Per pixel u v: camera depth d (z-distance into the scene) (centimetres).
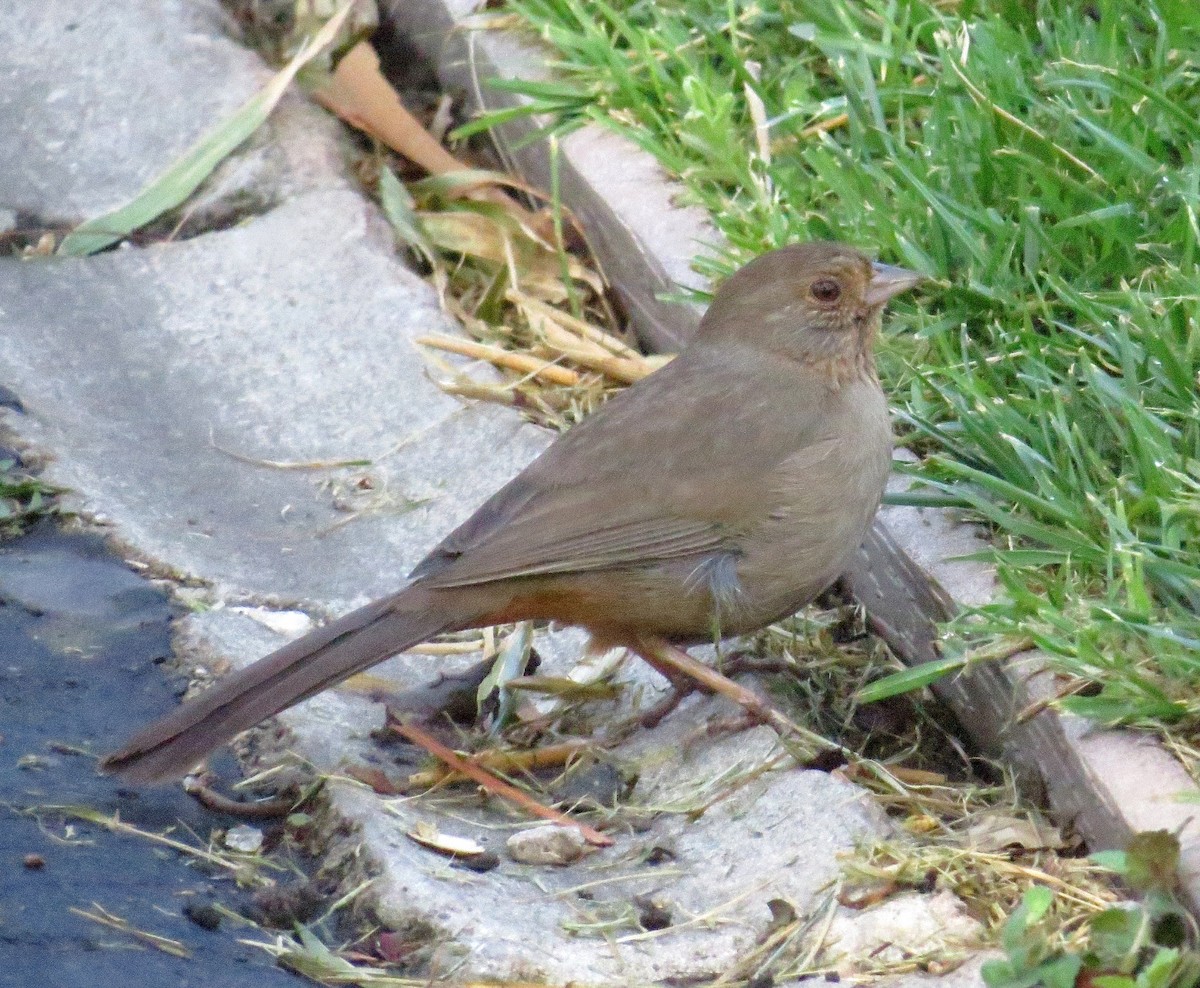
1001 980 700
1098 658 823
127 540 1045
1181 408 959
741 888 793
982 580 917
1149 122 1133
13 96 1412
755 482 921
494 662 972
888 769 885
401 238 1298
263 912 784
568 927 774
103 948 734
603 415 963
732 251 1166
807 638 1002
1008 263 1076
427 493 1102
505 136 1366
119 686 930
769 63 1297
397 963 757
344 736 916
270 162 1334
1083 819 807
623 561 912
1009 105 1160
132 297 1260
